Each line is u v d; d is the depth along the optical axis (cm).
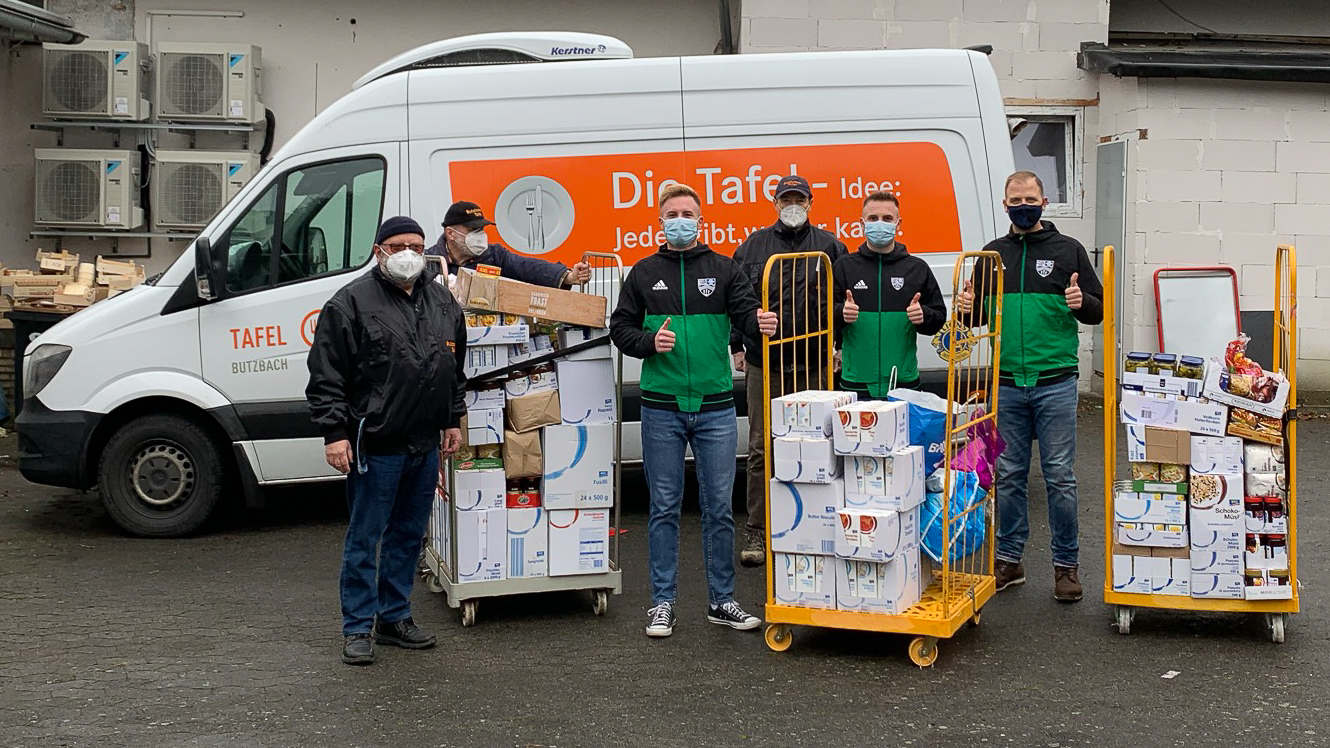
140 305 784
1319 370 1201
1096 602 639
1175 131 1172
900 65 800
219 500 798
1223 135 1173
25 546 777
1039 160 1281
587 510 619
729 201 792
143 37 1258
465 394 594
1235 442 565
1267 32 1374
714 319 579
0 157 1241
